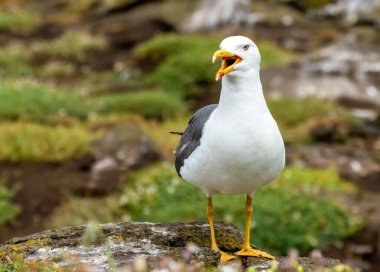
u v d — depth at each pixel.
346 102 21.36
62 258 6.41
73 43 28.66
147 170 15.51
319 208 13.43
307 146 18.31
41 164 16.56
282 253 12.52
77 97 21.77
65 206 14.62
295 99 21.11
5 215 14.45
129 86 24.34
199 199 13.49
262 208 13.06
